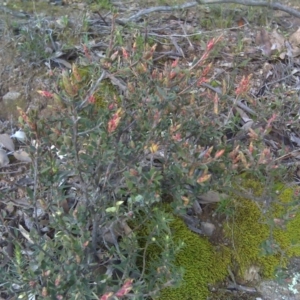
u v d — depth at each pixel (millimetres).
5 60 1217
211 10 1479
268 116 1045
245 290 945
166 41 1312
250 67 1261
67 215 809
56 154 874
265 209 870
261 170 945
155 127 759
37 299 762
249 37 1374
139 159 800
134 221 925
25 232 927
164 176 820
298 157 1105
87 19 1318
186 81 825
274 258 973
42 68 1198
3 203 982
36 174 774
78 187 885
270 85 1228
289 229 998
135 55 843
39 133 766
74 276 700
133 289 742
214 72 1217
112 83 1097
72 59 1227
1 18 1374
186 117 837
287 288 952
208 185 828
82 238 712
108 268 827
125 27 1347
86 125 751
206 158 746
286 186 1036
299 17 1425
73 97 659
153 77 802
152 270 813
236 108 1114
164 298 909
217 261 958
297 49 1325
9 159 1067
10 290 750
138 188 748
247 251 974
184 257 946
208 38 1318
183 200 809
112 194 839
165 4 1570
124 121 820
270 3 1401
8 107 1154
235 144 899
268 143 1118
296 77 1260
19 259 725
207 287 938
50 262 737
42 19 1311
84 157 748
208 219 998
